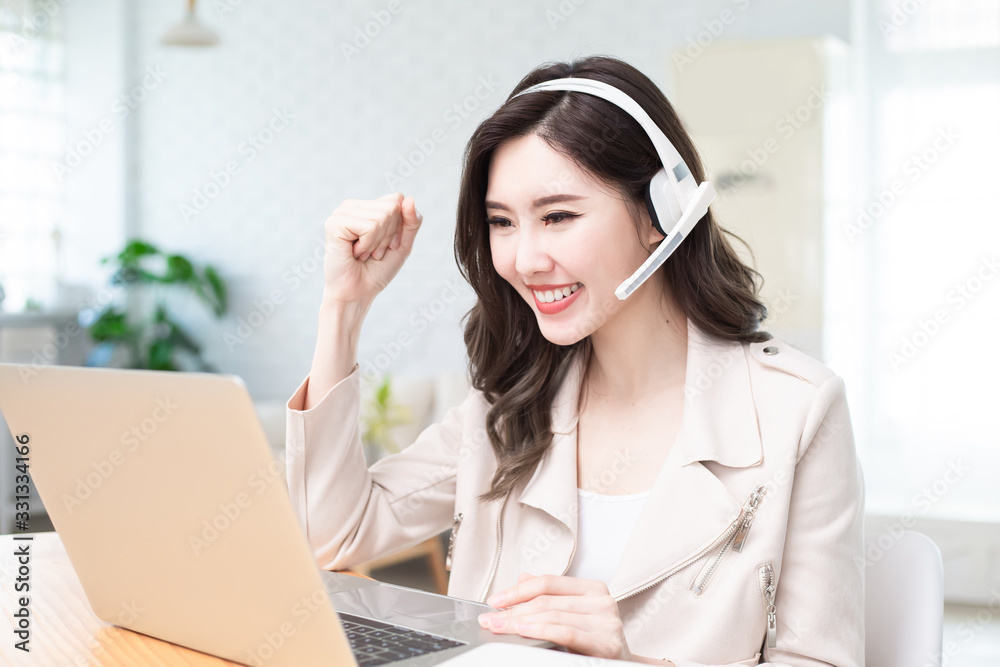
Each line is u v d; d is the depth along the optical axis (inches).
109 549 30.9
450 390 152.9
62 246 203.6
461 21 180.9
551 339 42.5
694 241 44.3
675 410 45.0
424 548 127.1
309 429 44.7
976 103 132.5
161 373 26.0
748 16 156.7
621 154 40.3
